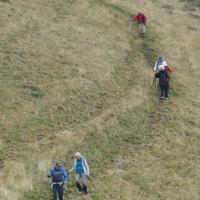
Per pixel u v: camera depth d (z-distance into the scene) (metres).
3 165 93.75
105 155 103.69
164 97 131.75
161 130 116.88
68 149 102.00
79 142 105.25
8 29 151.50
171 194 93.31
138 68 146.50
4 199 82.56
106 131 112.19
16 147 100.25
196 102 132.75
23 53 139.50
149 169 100.88
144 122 119.50
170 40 171.88
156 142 111.69
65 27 162.75
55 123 111.56
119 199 88.94
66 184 91.62
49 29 158.12
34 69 132.75
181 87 139.50
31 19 162.25
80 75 134.50
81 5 185.50
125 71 143.62
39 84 126.00
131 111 122.69
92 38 159.50
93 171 97.00
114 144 108.38
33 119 111.12
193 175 101.25
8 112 111.69
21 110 113.38
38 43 147.00
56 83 127.81
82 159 88.12
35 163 95.25
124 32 171.88
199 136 116.88
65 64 138.62
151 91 134.75
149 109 125.56
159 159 105.31
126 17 185.38
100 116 117.69
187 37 179.75
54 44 148.75
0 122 107.38
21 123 108.69
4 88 121.06
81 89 127.56
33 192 87.31
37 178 91.31
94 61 144.12
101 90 129.62
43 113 114.12
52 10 175.38
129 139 111.50
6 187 86.56
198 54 166.88
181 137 115.06
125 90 132.62
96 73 137.25
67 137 105.50
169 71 133.62
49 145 102.38
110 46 157.50
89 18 175.50
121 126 115.56
